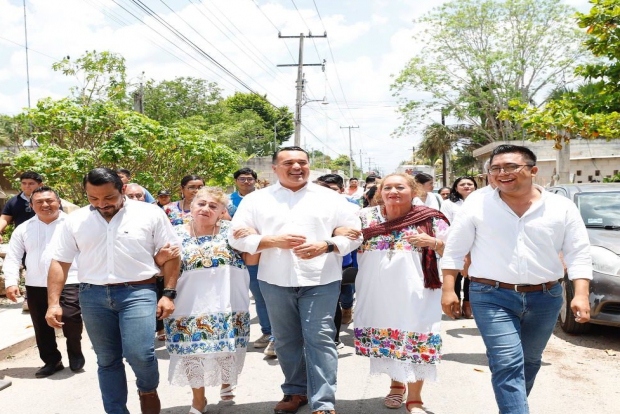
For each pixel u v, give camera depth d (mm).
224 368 3930
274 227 3836
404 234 3895
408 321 3830
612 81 8875
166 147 12781
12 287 4918
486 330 3191
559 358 5387
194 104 43156
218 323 3873
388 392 4508
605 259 5715
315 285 3734
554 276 3186
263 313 5828
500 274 3176
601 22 8102
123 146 11234
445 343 5965
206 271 3918
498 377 3094
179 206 5887
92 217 3576
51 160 10844
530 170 3117
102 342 3607
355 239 3830
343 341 6125
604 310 5660
